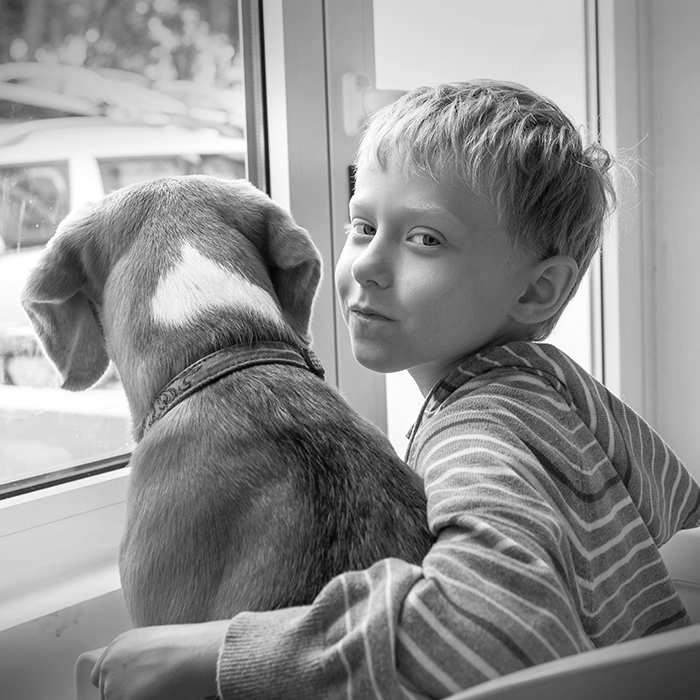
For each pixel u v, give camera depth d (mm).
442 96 915
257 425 829
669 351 1730
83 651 1044
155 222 937
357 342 911
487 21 1578
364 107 1377
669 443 1751
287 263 961
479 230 869
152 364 880
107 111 1174
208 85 1272
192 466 818
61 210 1139
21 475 1129
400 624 660
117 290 920
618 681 516
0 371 1102
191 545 796
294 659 663
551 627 668
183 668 690
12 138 1083
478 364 898
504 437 808
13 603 1039
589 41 1600
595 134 1398
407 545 791
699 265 1685
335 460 821
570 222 917
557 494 817
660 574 931
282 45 1273
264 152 1314
